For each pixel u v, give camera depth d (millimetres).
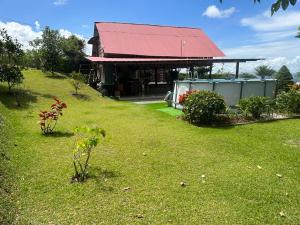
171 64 25578
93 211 5004
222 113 12805
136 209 5098
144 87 26344
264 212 5082
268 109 13594
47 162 7234
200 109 12016
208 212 5043
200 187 6008
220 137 9969
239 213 5023
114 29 31766
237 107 14250
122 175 6562
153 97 23438
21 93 16953
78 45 31672
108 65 24922
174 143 9195
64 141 9078
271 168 7164
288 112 14258
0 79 15852
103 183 6102
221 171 6914
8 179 5898
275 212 5094
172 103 17172
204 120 12148
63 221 4688
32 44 27250
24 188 5730
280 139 9852
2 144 7816
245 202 5418
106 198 5469
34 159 7383
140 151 8328
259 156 8055
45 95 17953
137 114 14570
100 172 6703
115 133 10375
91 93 21391
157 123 12312
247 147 8859
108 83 24469
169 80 30062
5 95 15758
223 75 28734
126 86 25625
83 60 30656
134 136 9984
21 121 11555
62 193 5621
